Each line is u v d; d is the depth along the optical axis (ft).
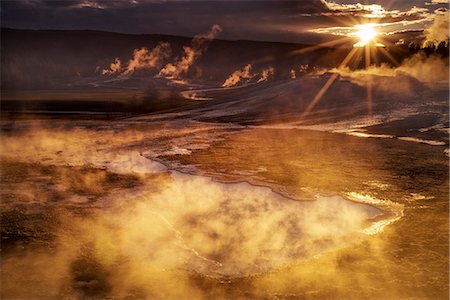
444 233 26.09
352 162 44.06
